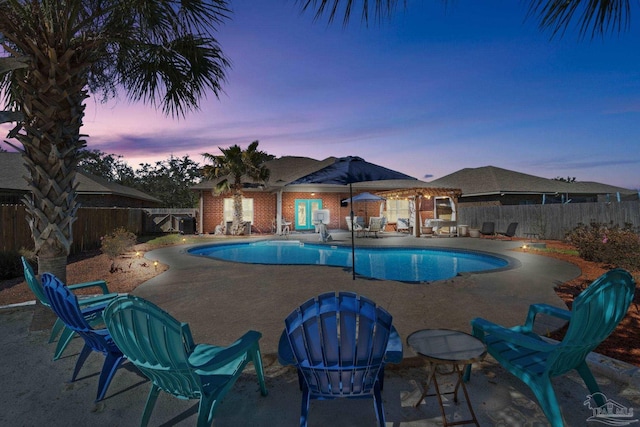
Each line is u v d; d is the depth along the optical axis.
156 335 1.85
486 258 10.75
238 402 2.55
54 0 3.75
